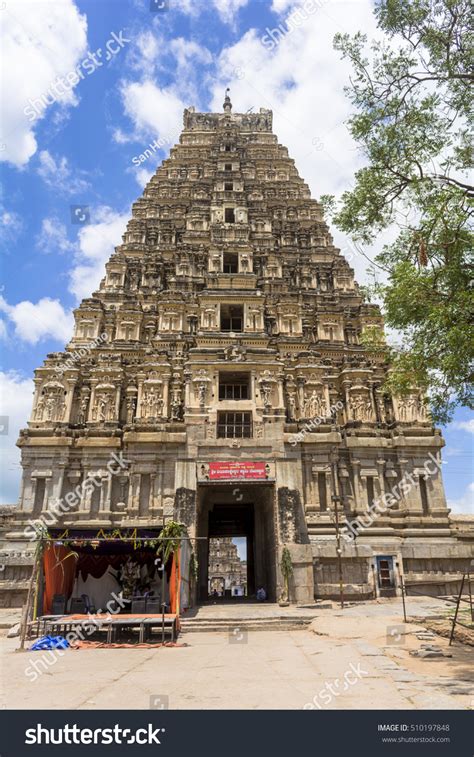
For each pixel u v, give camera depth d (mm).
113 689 10977
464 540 36125
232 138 61469
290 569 29000
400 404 39688
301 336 43438
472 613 18031
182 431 36719
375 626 20109
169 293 44188
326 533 35344
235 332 41500
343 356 43250
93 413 38156
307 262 50375
